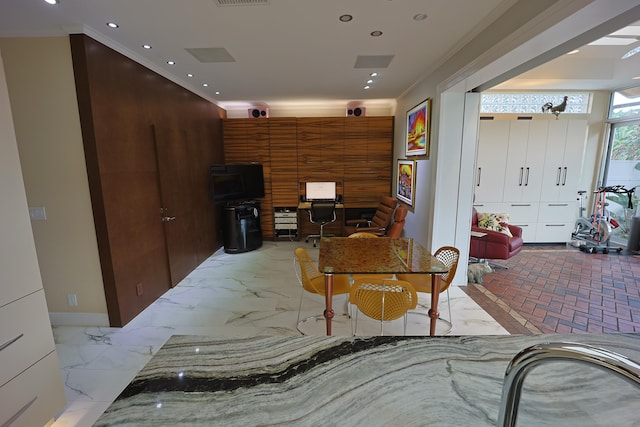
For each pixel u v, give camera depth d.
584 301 3.35
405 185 4.92
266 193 5.98
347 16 2.36
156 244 3.46
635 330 2.77
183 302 3.41
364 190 5.98
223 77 3.96
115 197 2.80
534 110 5.50
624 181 5.36
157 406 0.91
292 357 1.14
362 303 2.24
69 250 2.78
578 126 5.22
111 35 2.65
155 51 3.03
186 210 4.21
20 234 1.61
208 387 0.99
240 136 5.82
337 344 1.22
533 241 5.58
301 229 6.36
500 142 5.30
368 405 0.93
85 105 2.52
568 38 1.93
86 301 2.86
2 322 1.52
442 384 1.01
